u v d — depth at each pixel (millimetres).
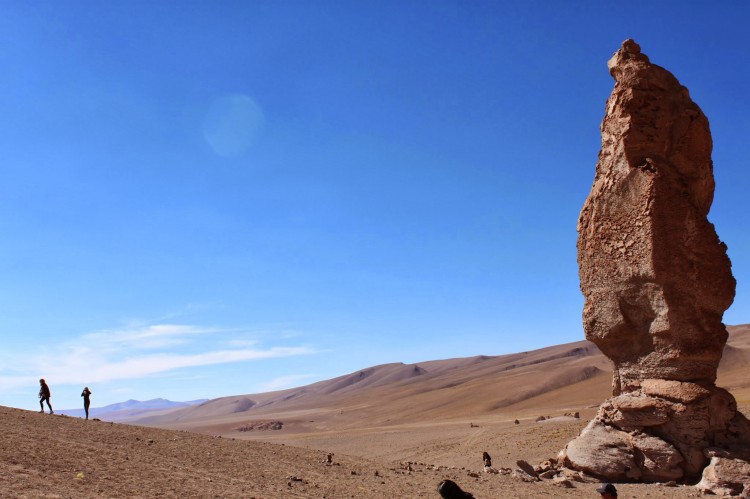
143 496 13320
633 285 26297
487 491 20906
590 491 22891
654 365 25828
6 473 13000
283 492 16141
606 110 28344
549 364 173000
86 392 27766
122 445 20141
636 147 26656
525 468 27422
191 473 17125
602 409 26641
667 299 25281
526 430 49188
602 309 27188
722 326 25859
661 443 24516
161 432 25984
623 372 26953
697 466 23953
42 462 14930
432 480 22250
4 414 23391
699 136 26734
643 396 25578
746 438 24469
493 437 49562
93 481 13961
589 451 25844
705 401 24453
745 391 69812
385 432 82375
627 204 26484
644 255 25719
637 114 26750
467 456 43375
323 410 197375
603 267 27203
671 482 23641
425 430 77250
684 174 26641
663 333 25406
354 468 23344
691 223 25609
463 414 115250
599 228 27359
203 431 145500
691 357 25047
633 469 24812
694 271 25406
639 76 26891
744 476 22266
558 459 27391
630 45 27734
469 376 196375
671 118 26781
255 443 28078
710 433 24406
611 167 27156
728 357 120062
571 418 59031
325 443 73562
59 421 23922
